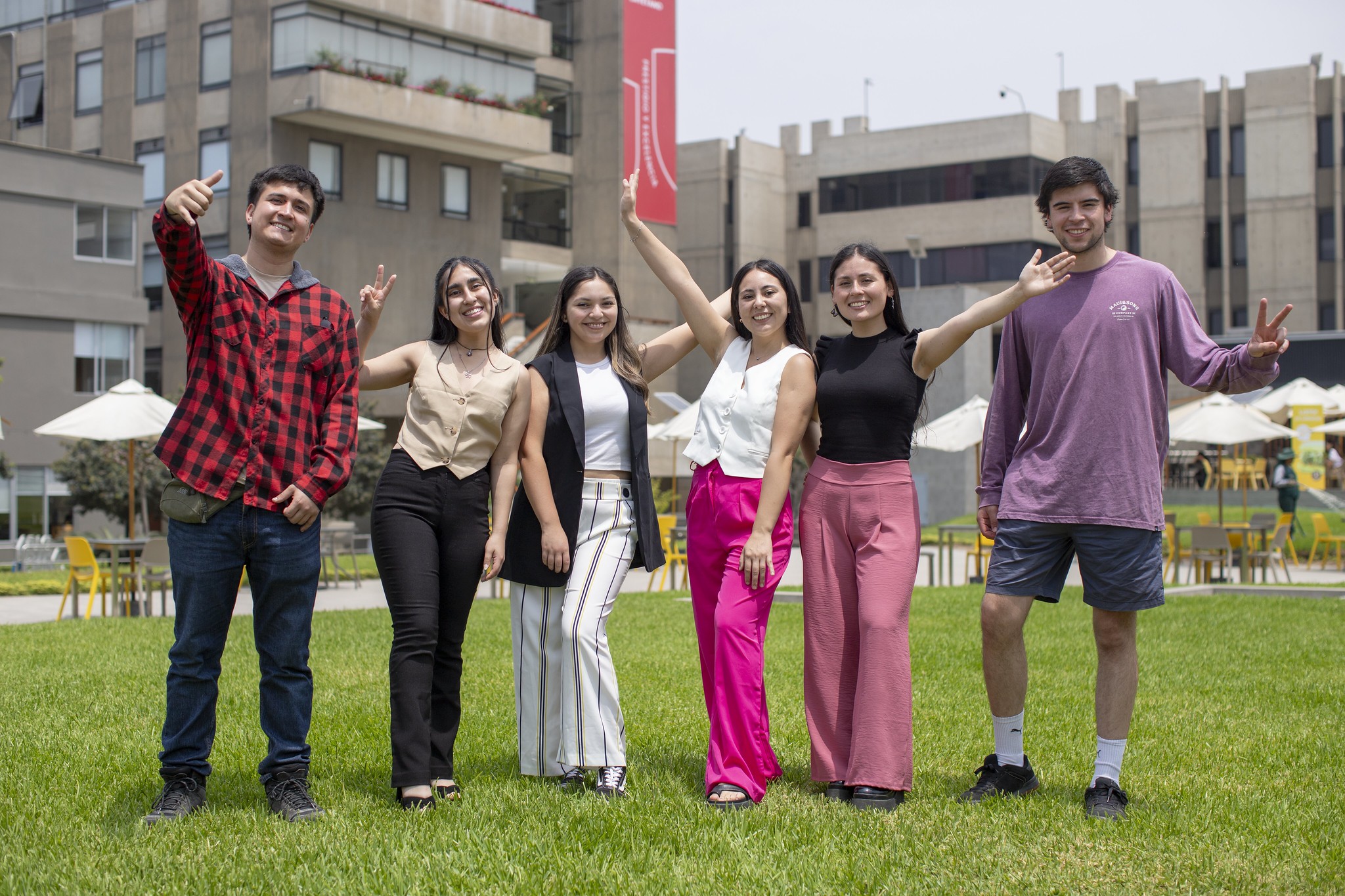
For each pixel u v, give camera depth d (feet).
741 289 16.70
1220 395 63.77
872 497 16.25
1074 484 15.56
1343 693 24.04
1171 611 38.40
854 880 12.71
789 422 16.22
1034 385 16.05
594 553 16.60
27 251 106.22
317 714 21.39
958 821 14.89
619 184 136.36
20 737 19.39
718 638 15.96
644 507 16.85
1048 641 31.24
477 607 43.34
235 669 26.27
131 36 122.93
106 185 110.42
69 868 12.81
